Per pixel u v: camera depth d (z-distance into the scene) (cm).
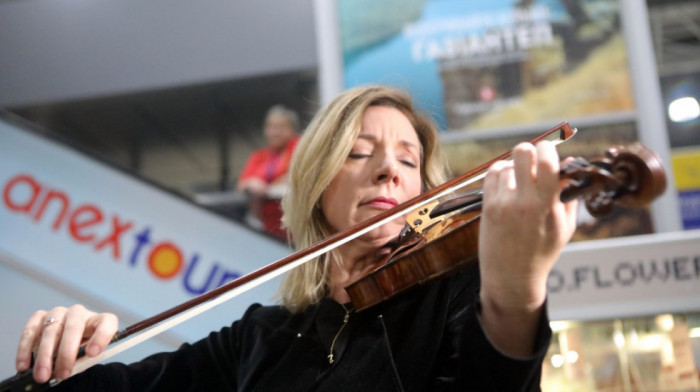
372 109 170
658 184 99
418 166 170
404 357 135
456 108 422
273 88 471
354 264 162
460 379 113
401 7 438
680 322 279
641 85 412
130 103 486
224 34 466
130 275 309
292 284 164
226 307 292
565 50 421
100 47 477
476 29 429
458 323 131
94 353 134
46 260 313
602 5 421
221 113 492
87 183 319
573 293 280
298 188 169
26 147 325
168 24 473
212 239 308
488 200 106
